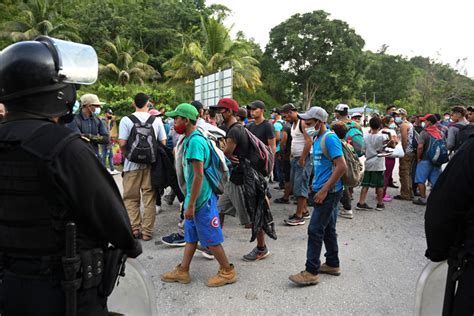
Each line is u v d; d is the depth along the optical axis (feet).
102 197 4.36
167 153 14.82
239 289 10.94
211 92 38.42
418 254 13.69
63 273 4.27
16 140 4.17
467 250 4.93
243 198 12.34
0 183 4.21
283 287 11.07
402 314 9.61
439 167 20.99
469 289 4.86
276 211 19.72
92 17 109.29
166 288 10.96
